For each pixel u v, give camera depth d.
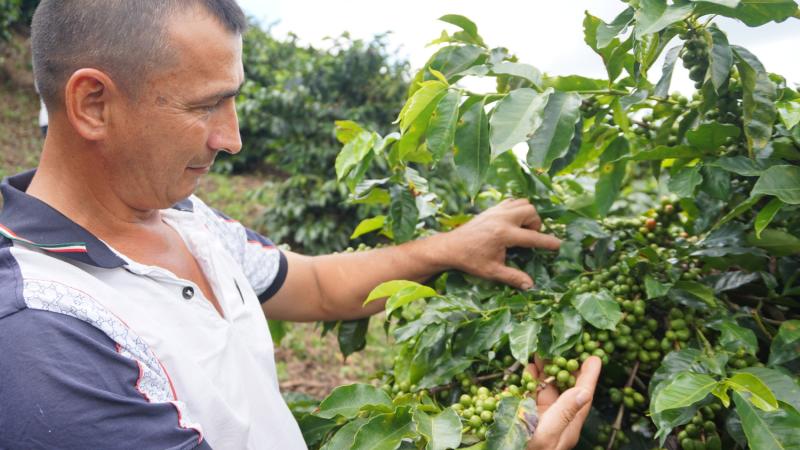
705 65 1.48
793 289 1.53
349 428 1.41
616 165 1.84
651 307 1.63
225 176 10.62
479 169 1.55
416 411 1.34
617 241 1.76
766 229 1.50
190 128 1.16
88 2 1.07
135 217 1.28
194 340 1.21
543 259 1.84
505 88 1.73
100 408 0.98
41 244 1.09
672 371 1.37
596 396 1.63
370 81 9.25
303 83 9.34
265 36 13.46
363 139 1.84
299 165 8.52
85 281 1.10
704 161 1.56
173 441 1.03
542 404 1.42
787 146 1.47
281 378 5.21
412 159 1.94
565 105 1.45
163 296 1.20
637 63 1.51
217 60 1.14
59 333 1.00
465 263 1.76
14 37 13.41
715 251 1.55
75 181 1.20
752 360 1.43
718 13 1.38
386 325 1.98
